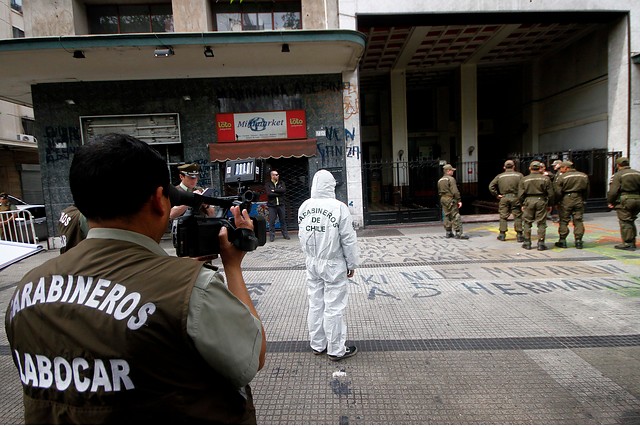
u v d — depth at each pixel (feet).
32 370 3.23
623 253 22.34
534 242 26.30
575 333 12.18
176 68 32.45
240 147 33.50
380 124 64.90
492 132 67.00
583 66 44.39
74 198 3.49
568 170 23.97
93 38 26.45
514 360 10.65
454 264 21.11
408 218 36.47
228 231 4.55
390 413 8.58
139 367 2.93
